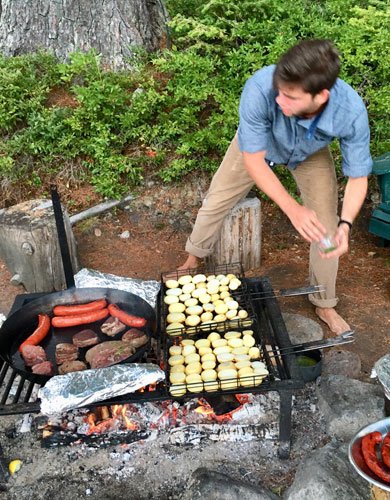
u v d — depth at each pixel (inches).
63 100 203.2
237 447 108.6
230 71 199.0
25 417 115.4
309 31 211.5
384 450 85.4
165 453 107.5
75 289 120.3
